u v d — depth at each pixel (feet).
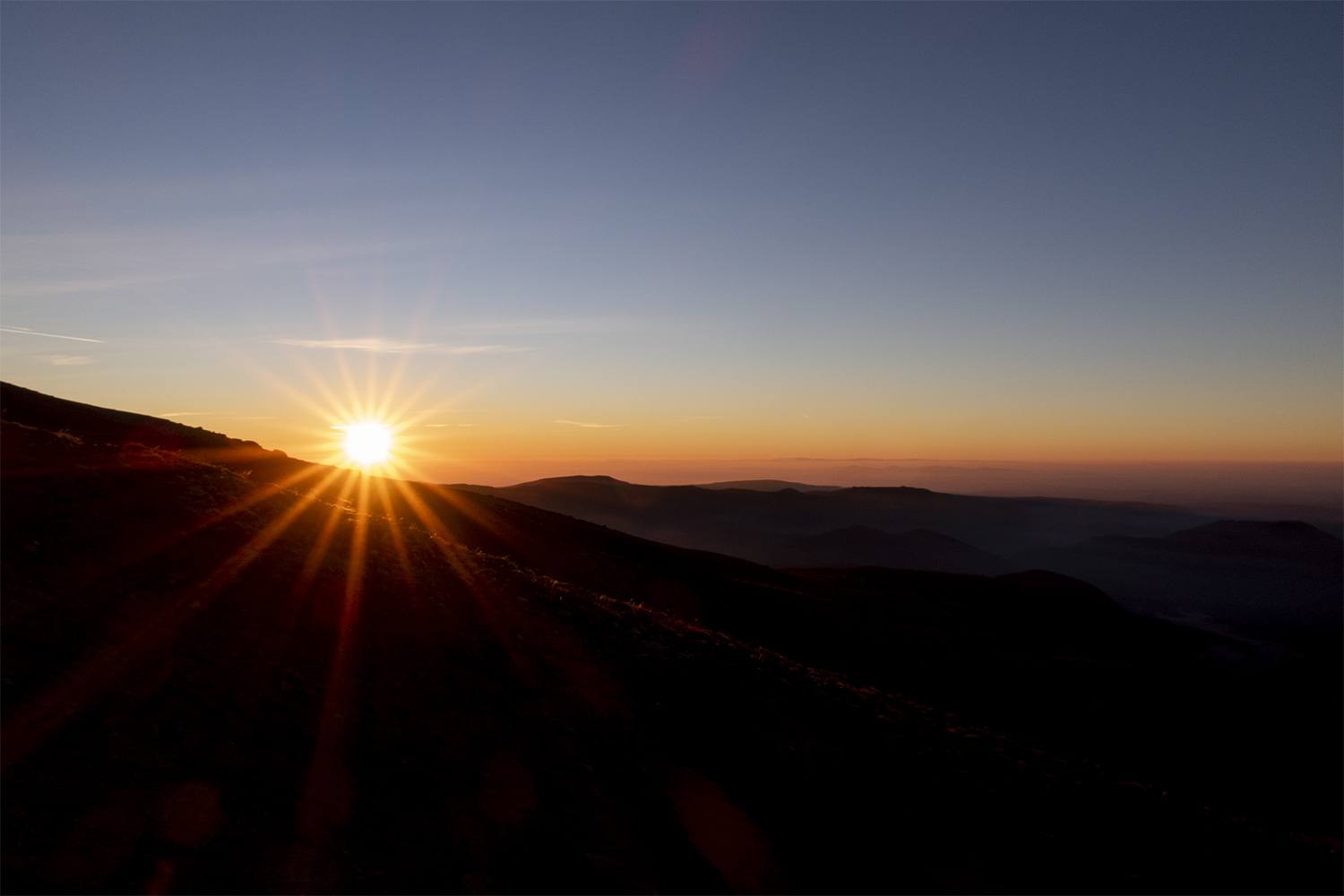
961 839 39.58
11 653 28.32
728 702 47.62
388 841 27.04
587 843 30.48
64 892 20.43
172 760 26.86
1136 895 37.91
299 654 36.50
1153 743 103.50
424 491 150.00
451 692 37.99
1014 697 106.73
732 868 31.89
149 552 40.01
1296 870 46.73
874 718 53.67
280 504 56.49
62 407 116.88
